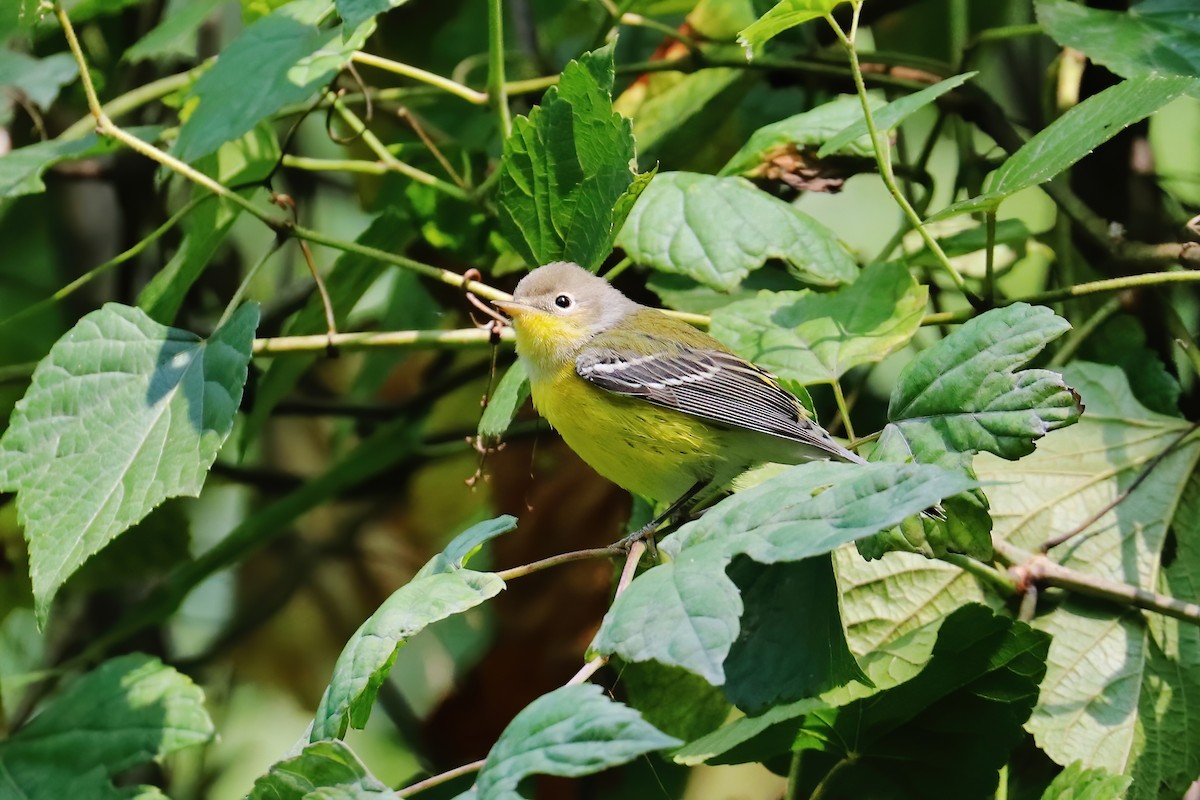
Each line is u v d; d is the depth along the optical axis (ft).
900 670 11.68
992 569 11.74
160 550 12.16
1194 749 11.73
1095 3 11.96
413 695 12.26
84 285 12.25
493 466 12.07
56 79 12.02
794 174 11.89
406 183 12.04
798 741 11.71
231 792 12.26
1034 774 11.82
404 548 12.27
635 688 11.78
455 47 12.22
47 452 11.73
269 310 12.23
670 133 12.03
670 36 12.06
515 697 12.00
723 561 11.51
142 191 12.21
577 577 12.01
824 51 12.01
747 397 11.84
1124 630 11.75
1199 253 11.84
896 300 11.79
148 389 11.75
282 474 12.24
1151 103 11.63
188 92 11.93
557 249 11.78
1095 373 11.85
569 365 11.88
